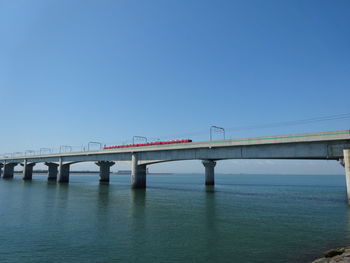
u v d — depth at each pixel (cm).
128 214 3412
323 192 7288
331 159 4950
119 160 8125
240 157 5269
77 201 4756
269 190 7956
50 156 11462
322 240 2217
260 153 4975
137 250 1934
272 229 2612
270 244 2095
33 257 1783
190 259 1755
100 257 1786
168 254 1852
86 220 3005
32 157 12731
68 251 1908
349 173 3850
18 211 3616
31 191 6856
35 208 3891
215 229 2603
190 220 3048
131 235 2353
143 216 3284
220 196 5866
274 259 1761
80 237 2277
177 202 4688
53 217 3177
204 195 6069
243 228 2652
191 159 6175
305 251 1925
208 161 8931
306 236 2342
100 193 6362
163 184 11544
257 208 4016
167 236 2327
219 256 1814
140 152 7388
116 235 2352
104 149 8719
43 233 2408
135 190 7144
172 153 6556
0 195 5794
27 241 2155
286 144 4622
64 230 2525
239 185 10931
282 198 5522
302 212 3644
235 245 2064
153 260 1733
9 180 12938
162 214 3434
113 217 3198
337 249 1878
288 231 2530
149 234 2392
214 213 3541
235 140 5250
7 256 1800
